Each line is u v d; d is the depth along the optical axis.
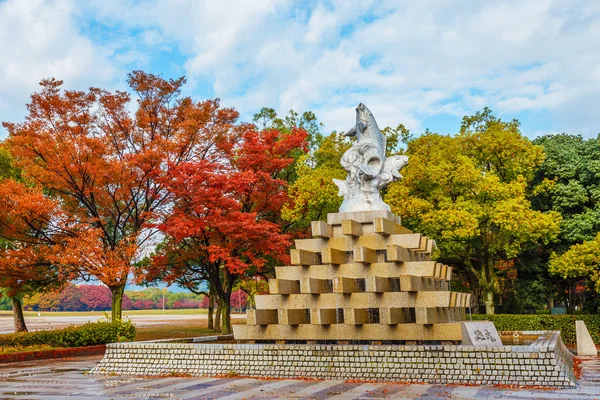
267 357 15.88
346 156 19.05
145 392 13.62
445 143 30.81
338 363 15.09
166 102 30.91
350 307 16.33
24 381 16.05
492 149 30.86
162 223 27.52
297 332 16.75
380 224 16.61
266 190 29.70
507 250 29.50
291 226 34.59
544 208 32.50
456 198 30.03
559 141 36.03
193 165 26.20
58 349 24.48
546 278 32.72
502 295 38.62
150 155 26.94
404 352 14.52
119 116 29.53
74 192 28.94
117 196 29.28
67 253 25.75
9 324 56.69
